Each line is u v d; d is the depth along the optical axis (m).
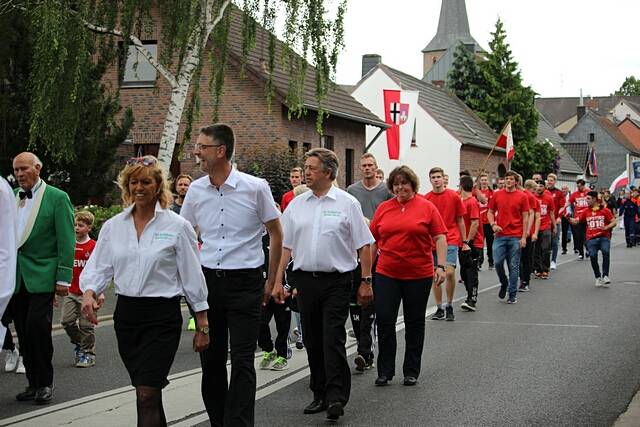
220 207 6.22
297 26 20.48
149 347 5.34
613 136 96.88
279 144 26.34
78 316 9.17
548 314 13.30
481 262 20.67
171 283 5.41
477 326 12.02
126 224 5.43
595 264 17.70
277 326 9.02
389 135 27.62
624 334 11.24
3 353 10.09
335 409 6.77
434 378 8.48
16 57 19.08
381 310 8.18
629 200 32.44
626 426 6.57
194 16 19.45
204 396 6.29
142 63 29.73
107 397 7.77
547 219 19.34
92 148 19.58
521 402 7.43
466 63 60.88
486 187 21.81
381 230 8.23
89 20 18.64
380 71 48.75
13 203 5.54
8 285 5.45
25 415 7.08
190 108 20.36
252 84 28.58
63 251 7.63
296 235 7.22
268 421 6.86
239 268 6.13
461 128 51.25
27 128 19.05
